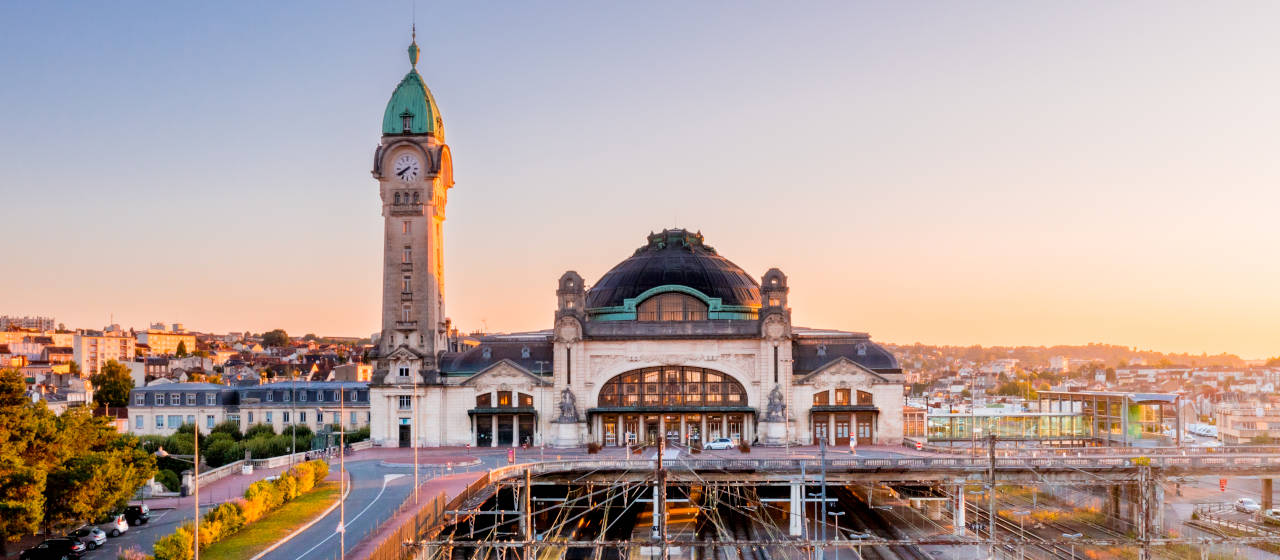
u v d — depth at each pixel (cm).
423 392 17625
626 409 16912
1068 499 17012
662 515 9225
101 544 9875
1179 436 18188
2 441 9619
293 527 9956
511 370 17475
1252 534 13262
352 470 14100
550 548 12644
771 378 16912
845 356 17675
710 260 19288
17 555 9381
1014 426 19325
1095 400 19188
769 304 17400
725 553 12644
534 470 13400
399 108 18650
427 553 9338
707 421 17000
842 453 15488
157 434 19812
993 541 9756
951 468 13525
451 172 19575
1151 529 13012
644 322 17175
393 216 18425
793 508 13500
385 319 18200
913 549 12938
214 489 12838
